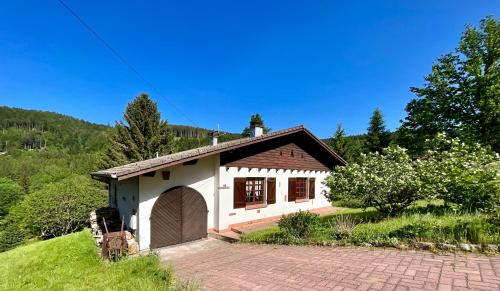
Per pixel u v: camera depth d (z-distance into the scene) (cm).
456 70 1862
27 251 976
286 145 1388
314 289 395
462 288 338
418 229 571
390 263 463
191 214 1034
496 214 555
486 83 1712
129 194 1054
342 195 948
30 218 2156
